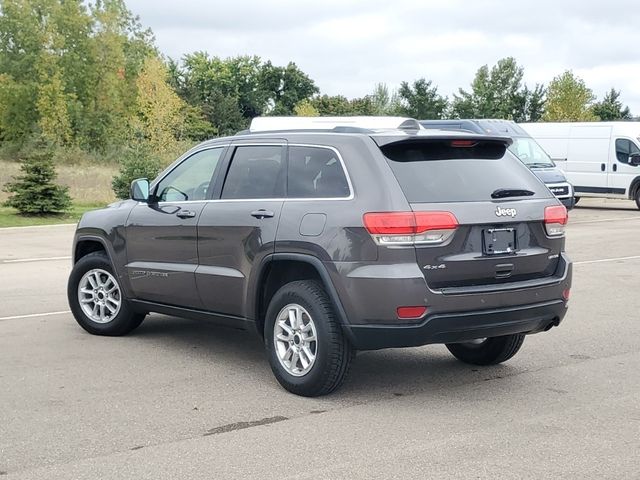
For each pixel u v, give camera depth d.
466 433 5.39
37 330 8.69
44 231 20.41
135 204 8.02
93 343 8.08
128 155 26.95
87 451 5.06
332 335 6.04
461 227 5.93
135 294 7.92
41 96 60.97
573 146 27.39
